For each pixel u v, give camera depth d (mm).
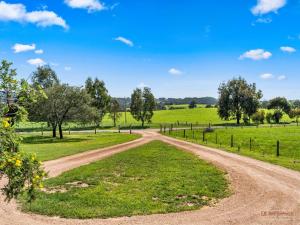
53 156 38438
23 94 10500
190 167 29000
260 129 80688
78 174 25672
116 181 23188
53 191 20500
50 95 72625
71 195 19031
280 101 163125
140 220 14727
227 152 41531
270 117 131875
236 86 137375
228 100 137250
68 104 74438
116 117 135875
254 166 29781
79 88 76562
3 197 18312
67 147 51344
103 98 132375
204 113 191250
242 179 23766
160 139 66625
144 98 135625
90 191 20062
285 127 86625
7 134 9812
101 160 34281
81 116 75938
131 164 31016
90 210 16094
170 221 14586
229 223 14258
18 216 15406
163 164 30859
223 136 69000
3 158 9328
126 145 53062
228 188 21031
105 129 118125
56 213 15766
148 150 43781
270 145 49750
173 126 122188
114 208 16438
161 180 23203
